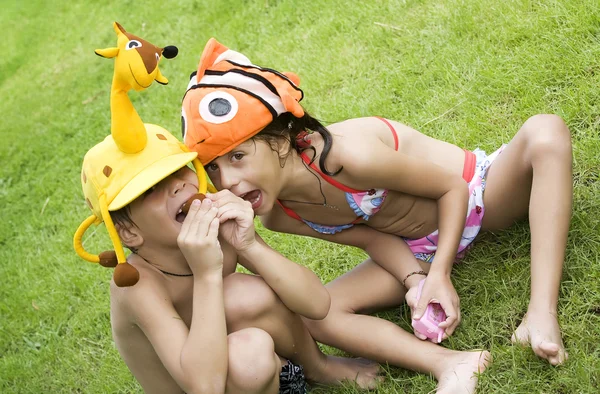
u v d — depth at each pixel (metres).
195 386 2.15
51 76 6.67
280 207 2.65
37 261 4.48
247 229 2.28
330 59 4.35
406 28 4.16
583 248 2.52
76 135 5.61
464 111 3.40
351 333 2.54
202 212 2.23
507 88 3.33
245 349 2.21
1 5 8.48
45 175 5.38
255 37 5.06
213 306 2.18
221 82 2.35
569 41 3.29
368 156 2.44
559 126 2.44
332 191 2.53
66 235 4.57
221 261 2.22
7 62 7.28
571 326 2.28
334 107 3.92
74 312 3.90
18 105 6.41
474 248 2.76
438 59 3.78
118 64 2.11
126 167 2.20
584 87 3.06
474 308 2.54
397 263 2.68
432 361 2.39
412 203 2.65
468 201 2.62
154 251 2.34
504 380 2.24
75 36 7.07
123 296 2.30
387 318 2.77
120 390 3.17
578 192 2.72
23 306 4.12
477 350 2.36
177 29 5.74
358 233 2.74
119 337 2.44
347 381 2.54
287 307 2.38
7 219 5.13
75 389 3.42
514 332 2.32
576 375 2.12
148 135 2.28
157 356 2.44
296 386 2.38
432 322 2.45
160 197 2.25
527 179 2.55
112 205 2.17
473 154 2.80
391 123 2.70
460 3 3.99
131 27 6.29
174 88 5.12
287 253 3.35
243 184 2.33
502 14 3.74
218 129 2.28
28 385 3.56
